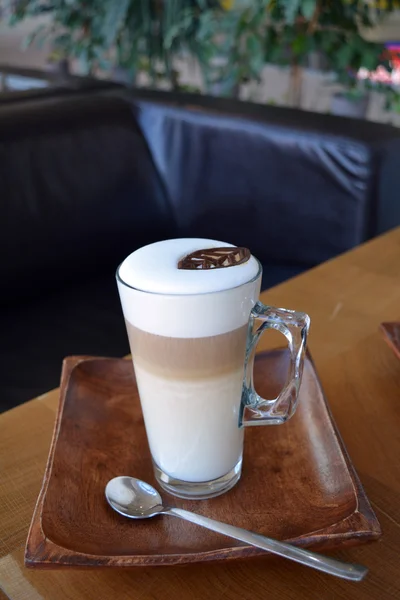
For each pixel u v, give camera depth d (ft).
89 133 3.38
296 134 3.09
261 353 1.61
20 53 9.71
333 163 3.00
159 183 3.73
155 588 1.01
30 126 3.15
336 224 3.13
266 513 1.15
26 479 1.28
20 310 3.08
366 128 3.07
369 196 2.94
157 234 3.79
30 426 1.45
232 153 3.37
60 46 6.56
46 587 1.02
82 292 3.27
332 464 1.23
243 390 1.20
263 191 3.34
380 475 1.25
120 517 1.15
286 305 1.91
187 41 5.59
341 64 5.07
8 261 3.07
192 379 1.10
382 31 8.50
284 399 1.18
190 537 1.09
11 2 7.29
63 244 3.29
